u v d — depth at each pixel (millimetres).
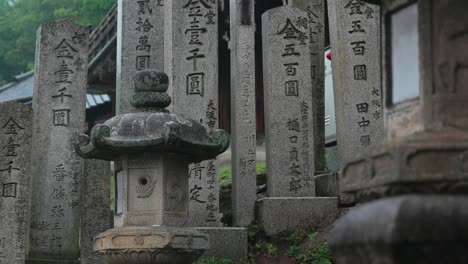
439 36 3053
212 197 10625
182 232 6738
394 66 3311
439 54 3041
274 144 11156
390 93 3324
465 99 2986
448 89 3004
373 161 3051
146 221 6902
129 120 6859
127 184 6996
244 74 11547
